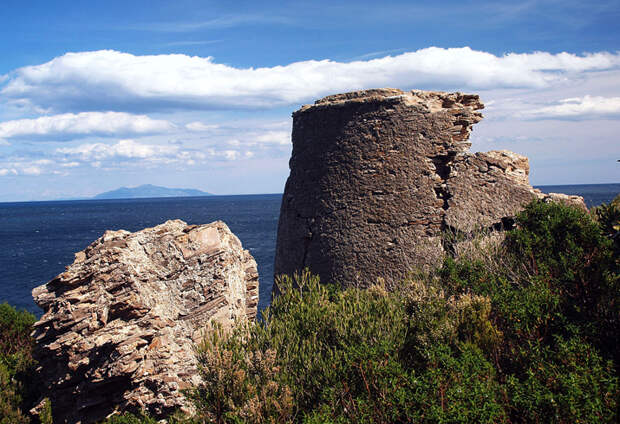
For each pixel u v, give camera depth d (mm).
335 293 11789
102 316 8570
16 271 57938
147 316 8906
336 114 14688
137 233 10594
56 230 120438
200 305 10086
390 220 13781
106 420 8219
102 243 10086
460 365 6508
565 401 5402
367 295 10023
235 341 8055
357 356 7027
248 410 6516
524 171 14578
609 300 7688
